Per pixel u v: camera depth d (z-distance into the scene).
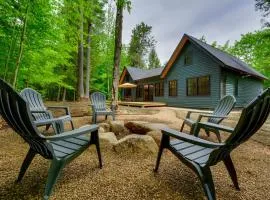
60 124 3.38
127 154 2.70
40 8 5.90
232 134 1.41
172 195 1.71
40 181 1.89
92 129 2.01
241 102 12.34
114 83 6.74
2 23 5.91
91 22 13.66
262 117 1.48
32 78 9.28
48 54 8.41
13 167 2.20
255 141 3.72
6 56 6.72
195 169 1.56
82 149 1.94
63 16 6.64
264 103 1.36
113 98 6.77
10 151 2.71
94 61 21.30
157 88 16.42
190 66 12.73
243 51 20.81
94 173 2.10
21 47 5.93
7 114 1.50
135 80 18.81
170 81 14.73
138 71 21.11
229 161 1.81
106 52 20.75
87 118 5.80
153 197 1.67
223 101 3.85
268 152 3.01
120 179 1.97
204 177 1.52
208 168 1.53
